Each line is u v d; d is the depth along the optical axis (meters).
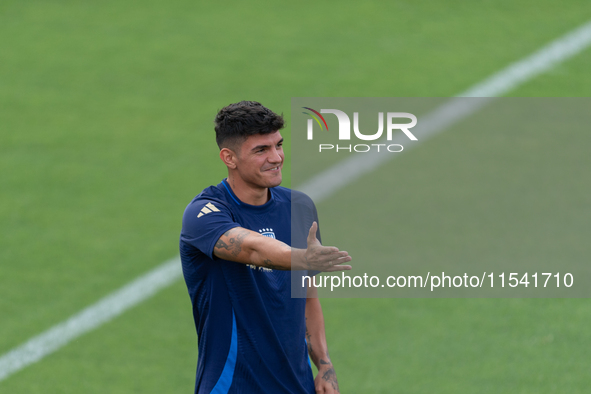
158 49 32.84
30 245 21.28
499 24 34.38
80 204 23.19
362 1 36.66
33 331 17.83
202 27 34.56
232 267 9.05
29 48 33.25
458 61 31.77
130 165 25.19
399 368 15.95
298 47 32.72
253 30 34.16
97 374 16.19
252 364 9.30
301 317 9.73
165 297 18.94
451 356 16.28
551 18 34.66
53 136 27.00
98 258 20.62
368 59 31.83
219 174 24.53
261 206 9.50
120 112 28.47
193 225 8.88
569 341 16.58
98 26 34.88
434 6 35.94
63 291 19.33
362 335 17.12
